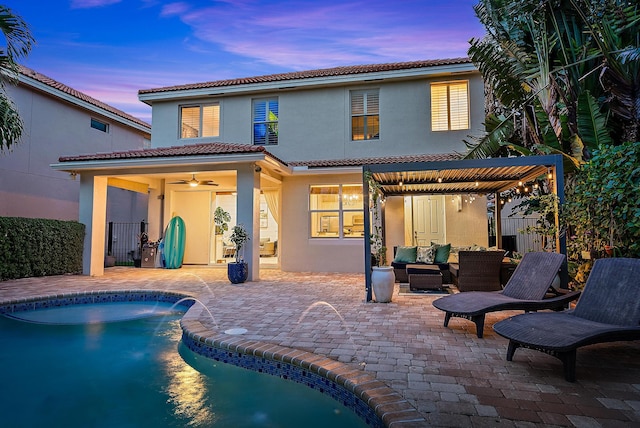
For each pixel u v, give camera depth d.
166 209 14.44
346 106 13.55
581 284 6.81
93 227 11.58
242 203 10.44
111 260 14.68
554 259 5.39
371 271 7.41
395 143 13.13
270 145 14.04
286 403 3.81
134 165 10.65
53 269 11.27
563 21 8.12
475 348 4.42
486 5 9.44
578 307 4.25
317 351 4.32
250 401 3.88
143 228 17.09
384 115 13.28
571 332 3.59
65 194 14.67
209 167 10.75
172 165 10.70
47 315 7.54
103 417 3.64
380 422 2.83
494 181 9.80
